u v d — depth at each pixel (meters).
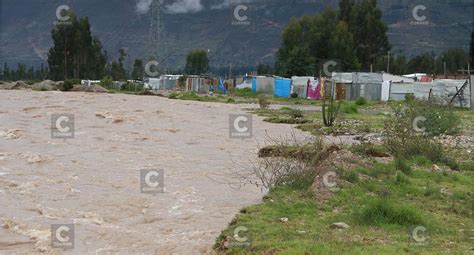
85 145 16.14
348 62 79.75
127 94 45.84
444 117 15.95
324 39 81.12
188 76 74.44
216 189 11.11
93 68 91.19
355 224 8.46
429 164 13.70
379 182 11.45
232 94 62.06
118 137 18.00
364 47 87.25
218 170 13.01
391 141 14.81
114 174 12.42
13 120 21.20
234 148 16.44
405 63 93.69
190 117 25.39
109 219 9.09
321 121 24.34
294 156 13.45
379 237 7.76
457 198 10.61
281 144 15.08
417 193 10.80
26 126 19.61
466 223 8.95
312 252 6.77
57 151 15.00
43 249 7.66
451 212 9.66
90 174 12.36
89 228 8.59
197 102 37.72
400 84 47.50
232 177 12.20
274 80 61.94
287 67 73.81
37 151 14.86
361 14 87.69
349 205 9.65
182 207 9.79
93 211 9.53
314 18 83.94
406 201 10.20
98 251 7.58
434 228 8.42
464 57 91.25
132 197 10.45
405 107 19.02
